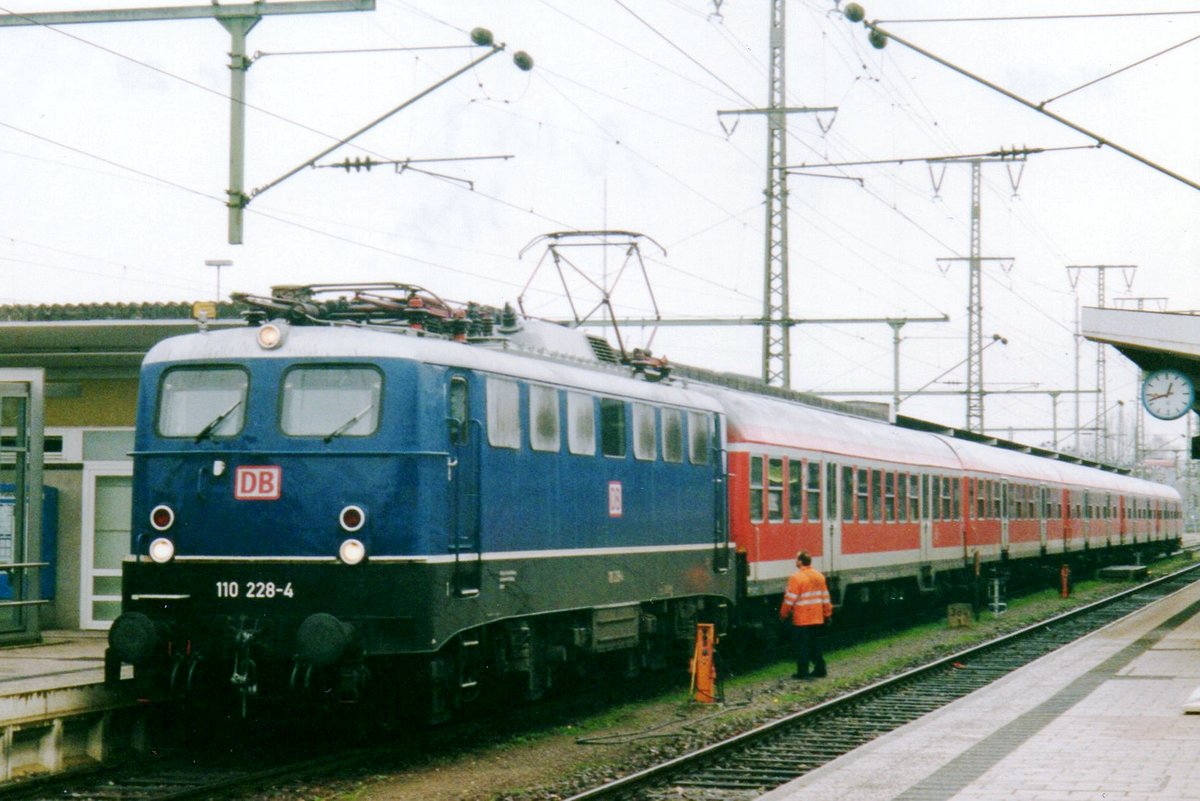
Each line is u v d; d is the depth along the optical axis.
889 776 11.94
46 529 21.33
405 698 14.58
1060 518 46.12
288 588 13.41
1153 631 26.84
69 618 21.38
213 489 13.72
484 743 15.12
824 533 25.62
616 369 18.61
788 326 30.06
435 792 12.62
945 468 33.91
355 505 13.39
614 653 18.97
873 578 28.42
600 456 17.22
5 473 19.17
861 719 17.14
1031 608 37.03
